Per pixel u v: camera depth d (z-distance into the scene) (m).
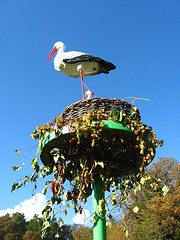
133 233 17.25
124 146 4.01
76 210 4.42
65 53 5.22
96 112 3.59
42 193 4.24
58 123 3.72
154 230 17.81
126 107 3.79
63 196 4.27
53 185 4.12
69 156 4.07
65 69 5.19
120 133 3.71
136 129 3.67
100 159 4.00
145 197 18.86
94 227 3.91
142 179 3.96
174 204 18.97
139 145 3.71
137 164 4.12
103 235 3.85
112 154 3.96
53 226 40.81
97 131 3.51
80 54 5.01
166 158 23.78
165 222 18.12
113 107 3.65
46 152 4.06
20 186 4.24
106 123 3.57
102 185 4.16
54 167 4.15
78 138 3.52
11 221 46.59
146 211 18.47
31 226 45.28
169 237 17.97
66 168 4.21
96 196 4.10
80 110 3.67
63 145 3.93
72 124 3.59
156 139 3.90
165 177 22.92
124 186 4.58
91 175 3.85
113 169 4.36
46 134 3.88
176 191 20.80
